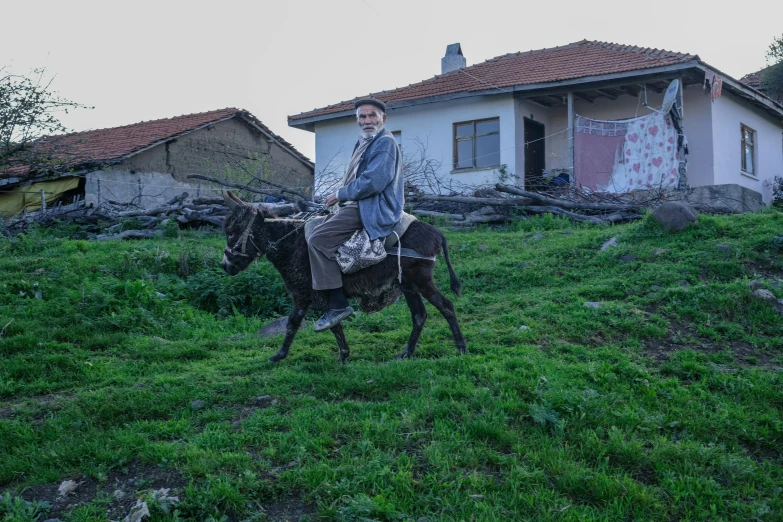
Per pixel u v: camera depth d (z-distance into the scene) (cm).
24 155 1677
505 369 654
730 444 569
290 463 508
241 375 679
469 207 1564
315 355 729
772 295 869
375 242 647
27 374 687
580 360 707
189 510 461
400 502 465
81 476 507
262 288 988
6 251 1223
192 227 1570
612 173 1781
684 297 873
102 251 1199
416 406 577
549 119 2083
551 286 988
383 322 857
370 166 652
